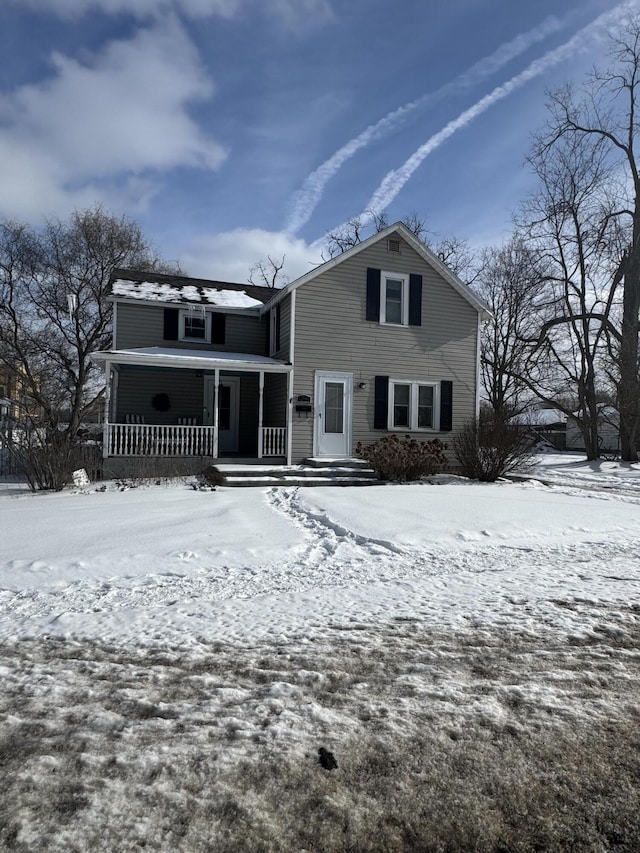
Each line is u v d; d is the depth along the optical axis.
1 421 14.54
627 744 2.33
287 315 15.06
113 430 13.54
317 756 2.23
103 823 1.86
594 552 5.89
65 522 7.05
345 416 15.10
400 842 1.81
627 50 20.28
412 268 15.83
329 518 7.36
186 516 7.55
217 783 2.06
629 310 20.62
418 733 2.40
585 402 22.02
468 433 14.05
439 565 5.32
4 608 4.07
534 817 1.92
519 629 3.61
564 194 21.94
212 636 3.49
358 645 3.35
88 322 24.39
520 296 27.48
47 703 2.66
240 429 17.34
